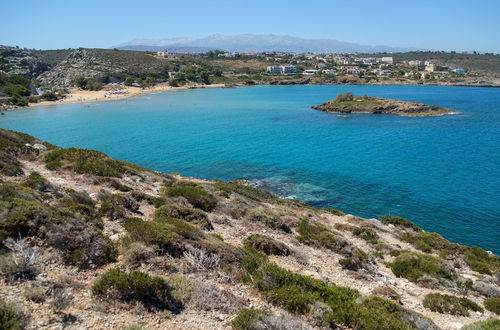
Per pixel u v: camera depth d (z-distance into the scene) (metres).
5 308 6.54
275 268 11.98
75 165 22.80
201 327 8.05
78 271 9.47
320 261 16.77
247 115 113.06
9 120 95.00
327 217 30.94
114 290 8.50
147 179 26.62
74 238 10.41
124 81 199.00
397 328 9.83
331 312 10.02
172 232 12.59
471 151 65.00
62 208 13.09
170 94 175.88
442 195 42.81
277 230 20.03
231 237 16.75
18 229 10.15
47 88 171.00
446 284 16.70
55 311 7.25
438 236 28.64
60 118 101.06
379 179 49.22
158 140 75.75
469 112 115.00
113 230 13.30
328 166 55.94
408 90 195.62
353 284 14.55
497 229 33.84
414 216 36.94
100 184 20.41
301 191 44.47
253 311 8.81
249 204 24.77
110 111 117.44
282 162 58.47
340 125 95.75
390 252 21.33
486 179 48.56
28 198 12.88
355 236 24.25
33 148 25.70
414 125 94.56
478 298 16.12
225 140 76.38
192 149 67.81
